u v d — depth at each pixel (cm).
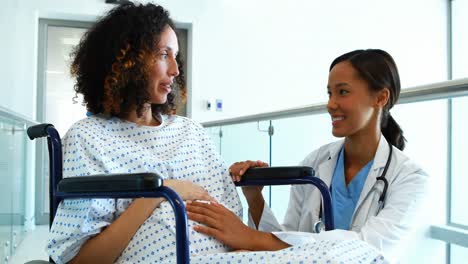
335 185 139
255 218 136
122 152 108
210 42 438
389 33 499
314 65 474
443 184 189
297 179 119
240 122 265
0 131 220
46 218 364
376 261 90
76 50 120
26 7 381
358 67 127
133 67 110
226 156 292
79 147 103
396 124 143
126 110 114
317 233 113
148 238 99
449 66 518
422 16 509
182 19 429
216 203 111
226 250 108
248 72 452
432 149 175
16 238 277
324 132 197
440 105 169
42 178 372
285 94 465
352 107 127
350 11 485
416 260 189
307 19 471
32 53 383
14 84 369
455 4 515
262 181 122
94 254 96
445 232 194
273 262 84
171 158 115
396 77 130
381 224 118
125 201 105
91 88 117
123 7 116
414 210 121
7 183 242
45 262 93
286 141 222
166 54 116
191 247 101
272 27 459
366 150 135
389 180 128
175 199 76
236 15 446
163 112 129
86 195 83
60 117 409
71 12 390
